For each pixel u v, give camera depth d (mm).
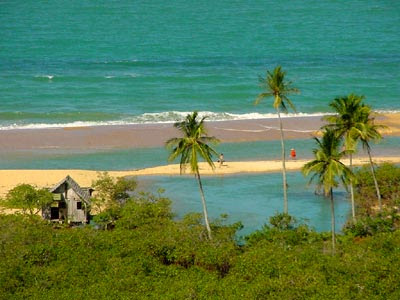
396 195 190625
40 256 138250
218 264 139375
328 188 152375
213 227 162875
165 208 173500
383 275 130375
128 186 187250
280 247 144875
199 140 164000
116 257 138750
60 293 124438
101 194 184875
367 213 182875
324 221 186750
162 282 129500
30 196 178625
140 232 153000
